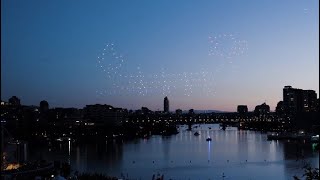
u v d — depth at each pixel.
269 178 184.50
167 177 190.88
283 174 194.12
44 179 151.25
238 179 183.75
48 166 177.00
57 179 126.06
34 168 168.88
